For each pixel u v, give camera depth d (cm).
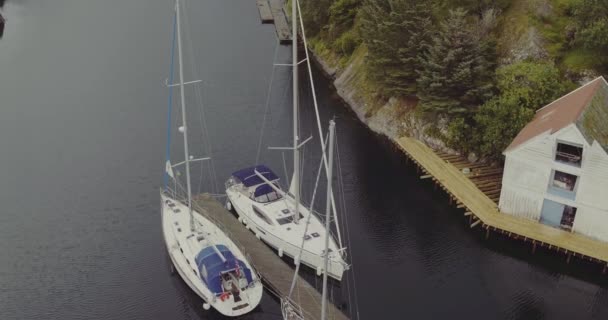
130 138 6738
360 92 7550
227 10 10694
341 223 5297
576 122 4547
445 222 5319
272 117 7225
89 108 7388
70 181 5975
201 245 4603
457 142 6119
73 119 7138
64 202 5659
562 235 4853
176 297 4478
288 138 6775
